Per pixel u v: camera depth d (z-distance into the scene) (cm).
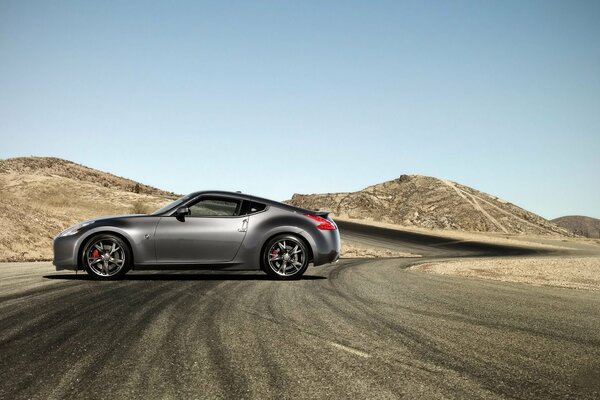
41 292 800
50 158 11856
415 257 2475
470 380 401
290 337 525
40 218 2344
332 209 18388
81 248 974
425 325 610
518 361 463
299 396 356
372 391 369
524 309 766
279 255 1012
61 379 386
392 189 19538
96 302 714
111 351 464
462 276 1381
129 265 978
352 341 516
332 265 1475
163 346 482
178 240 982
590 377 420
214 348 477
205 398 348
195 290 837
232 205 1017
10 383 376
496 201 18175
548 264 2089
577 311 766
